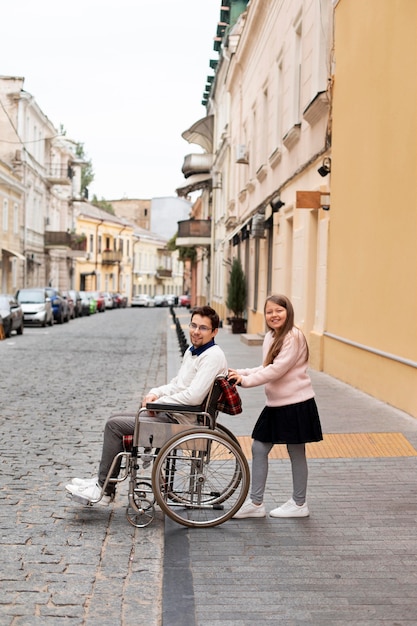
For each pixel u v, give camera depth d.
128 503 5.67
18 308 25.94
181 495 5.15
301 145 14.84
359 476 6.18
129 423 5.13
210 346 5.13
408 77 8.37
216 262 39.72
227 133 32.38
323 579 4.11
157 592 4.04
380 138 9.39
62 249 53.72
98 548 4.70
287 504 5.23
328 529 4.94
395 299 8.84
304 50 14.48
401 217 8.61
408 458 6.72
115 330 29.83
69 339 24.06
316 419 5.11
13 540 4.80
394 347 8.88
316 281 13.74
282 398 5.05
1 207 39.69
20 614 3.72
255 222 19.86
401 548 4.58
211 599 3.85
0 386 12.11
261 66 21.34
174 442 4.97
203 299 49.88
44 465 6.86
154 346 21.33
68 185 57.50
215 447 5.23
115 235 82.62
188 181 44.53
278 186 18.12
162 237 106.19
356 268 10.52
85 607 3.83
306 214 14.00
